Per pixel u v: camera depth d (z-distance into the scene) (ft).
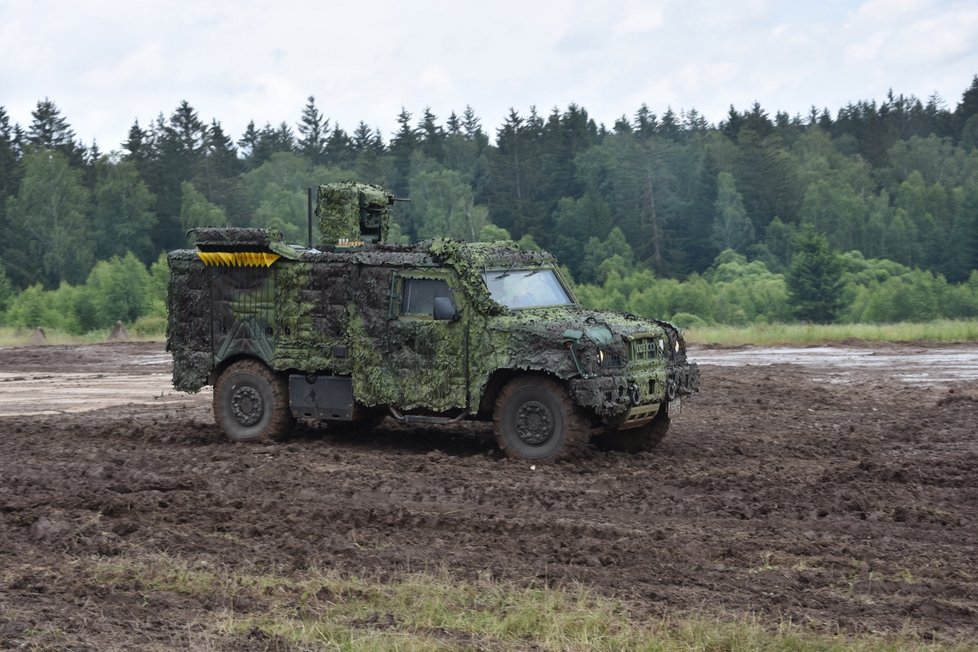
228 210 517.14
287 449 80.12
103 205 496.23
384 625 43.98
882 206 533.55
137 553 53.42
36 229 476.54
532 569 50.98
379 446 82.99
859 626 43.98
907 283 403.13
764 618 44.83
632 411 74.69
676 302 397.60
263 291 82.17
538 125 594.65
